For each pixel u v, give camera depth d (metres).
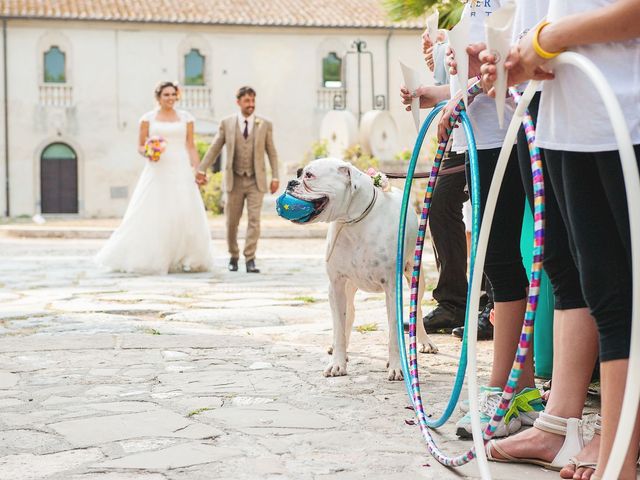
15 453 3.16
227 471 2.94
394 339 4.43
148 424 3.56
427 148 26.59
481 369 4.70
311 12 37.25
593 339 2.94
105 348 5.42
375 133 28.12
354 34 36.94
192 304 7.74
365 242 4.35
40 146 34.84
